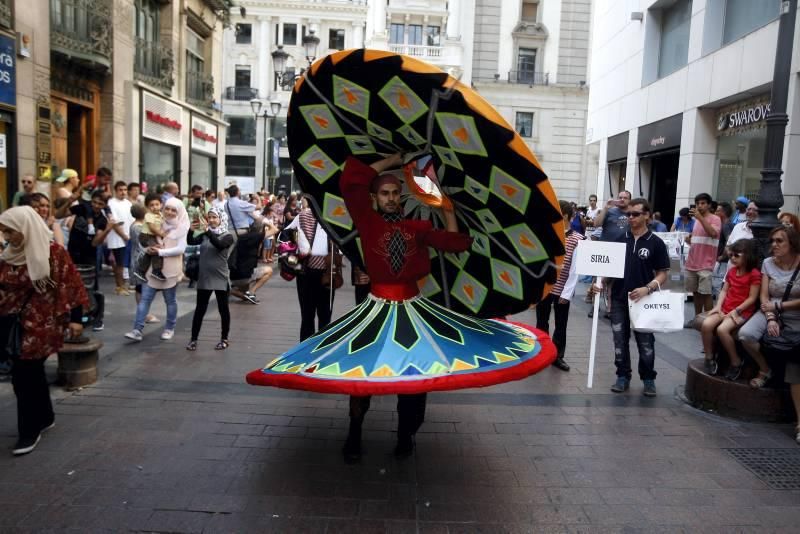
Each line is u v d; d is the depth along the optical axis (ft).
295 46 155.12
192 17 69.05
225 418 16.31
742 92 39.88
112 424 15.65
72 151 49.49
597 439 15.62
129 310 30.40
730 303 17.93
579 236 22.07
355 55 10.96
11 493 12.03
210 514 11.46
